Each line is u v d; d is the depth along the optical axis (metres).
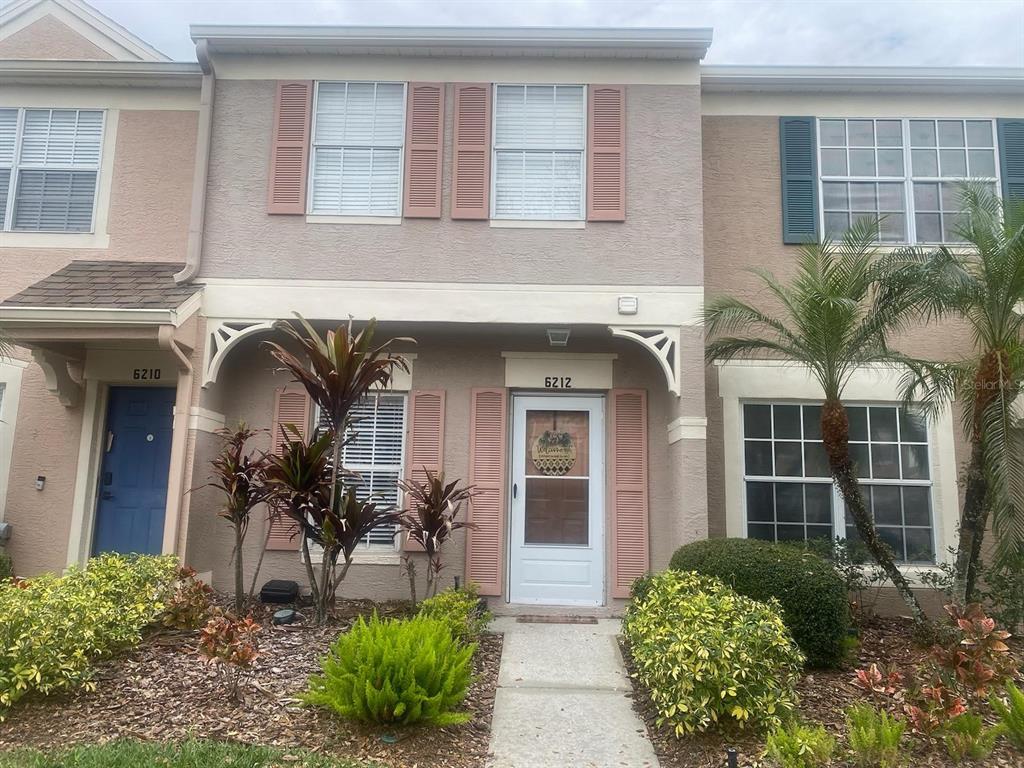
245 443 7.88
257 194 7.75
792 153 8.52
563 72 7.95
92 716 4.52
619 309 7.48
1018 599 6.43
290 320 7.55
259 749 3.99
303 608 7.11
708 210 8.48
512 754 4.39
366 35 7.73
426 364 8.20
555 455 8.16
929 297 6.36
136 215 8.39
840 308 6.20
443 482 7.64
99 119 8.59
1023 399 7.27
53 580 5.53
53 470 8.01
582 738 4.62
